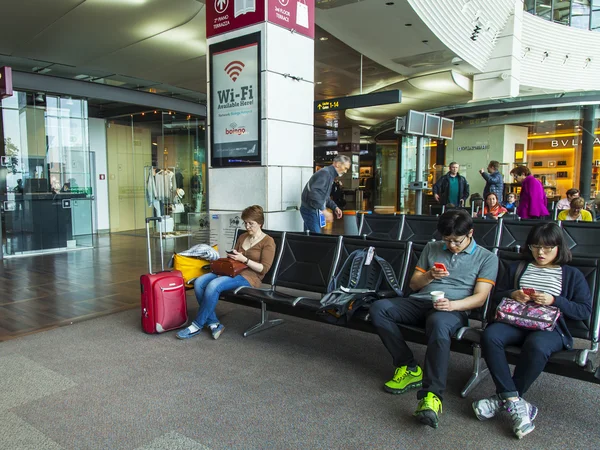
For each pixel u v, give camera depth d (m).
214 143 5.77
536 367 2.49
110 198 12.17
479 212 9.73
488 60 14.99
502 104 12.77
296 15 5.50
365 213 6.40
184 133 11.94
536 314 2.63
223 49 5.53
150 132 11.85
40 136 8.95
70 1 6.45
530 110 13.16
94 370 3.36
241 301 4.03
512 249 3.55
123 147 12.24
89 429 2.55
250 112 5.34
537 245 2.80
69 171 9.40
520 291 2.76
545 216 7.07
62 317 4.67
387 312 3.04
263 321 4.32
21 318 4.63
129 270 7.18
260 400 2.89
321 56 12.49
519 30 15.06
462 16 11.19
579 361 2.40
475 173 14.45
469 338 2.72
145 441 2.43
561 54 17.52
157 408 2.79
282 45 5.33
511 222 5.27
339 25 9.62
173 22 7.40
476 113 13.39
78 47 8.55
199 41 8.34
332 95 17.14
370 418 2.67
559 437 2.45
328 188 5.33
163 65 9.88
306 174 5.82
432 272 3.07
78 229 9.48
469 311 3.15
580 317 2.68
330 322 3.36
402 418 2.67
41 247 8.89
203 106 11.54
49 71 9.85
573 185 13.27
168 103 10.69
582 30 17.81
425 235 5.82
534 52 16.58
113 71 10.36
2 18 7.02
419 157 8.35
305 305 3.41
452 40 11.24
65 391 3.02
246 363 3.50
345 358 3.60
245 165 5.44
